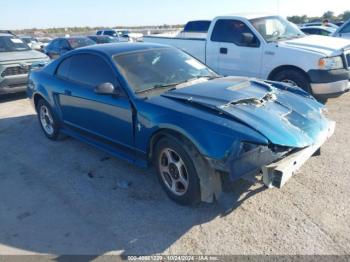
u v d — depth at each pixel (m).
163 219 3.25
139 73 4.01
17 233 3.16
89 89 4.32
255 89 3.76
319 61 6.16
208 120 3.05
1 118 7.13
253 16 7.45
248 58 7.20
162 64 4.27
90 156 4.84
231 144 2.88
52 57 14.34
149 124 3.44
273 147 2.96
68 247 2.93
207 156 2.96
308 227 3.00
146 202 3.55
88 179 4.13
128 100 3.71
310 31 17.98
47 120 5.61
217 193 3.16
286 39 7.21
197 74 4.37
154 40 9.40
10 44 9.36
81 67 4.60
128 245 2.92
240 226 3.07
